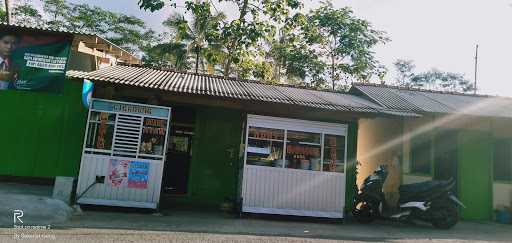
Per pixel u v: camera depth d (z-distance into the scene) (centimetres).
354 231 800
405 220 935
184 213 884
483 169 1170
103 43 1177
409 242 718
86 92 854
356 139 1019
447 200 924
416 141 1148
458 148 1168
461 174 1154
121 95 1001
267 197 884
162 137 859
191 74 1213
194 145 1088
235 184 1031
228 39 1798
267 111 925
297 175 903
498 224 1072
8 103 1036
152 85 844
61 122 1052
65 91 1062
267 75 2014
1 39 1045
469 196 1151
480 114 1020
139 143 848
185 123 1100
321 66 2289
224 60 2172
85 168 821
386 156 1223
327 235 729
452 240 764
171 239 593
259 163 895
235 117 1114
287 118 921
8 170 1020
